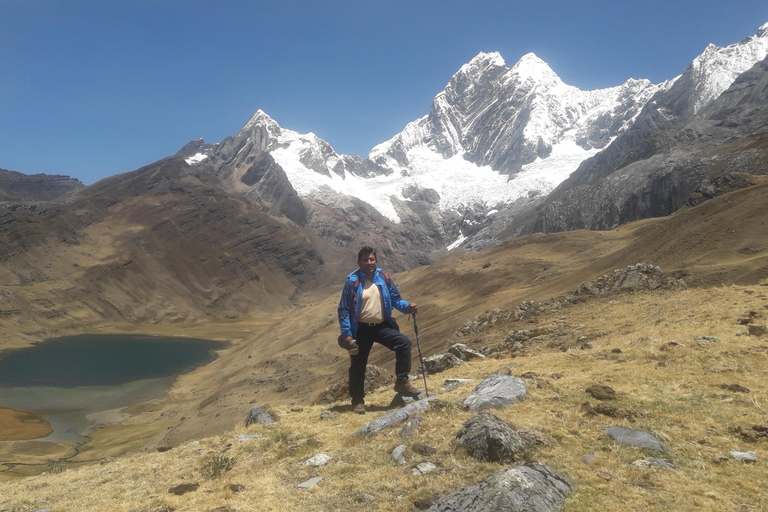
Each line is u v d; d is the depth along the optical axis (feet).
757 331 22.02
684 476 10.44
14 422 141.59
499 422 12.48
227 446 16.63
